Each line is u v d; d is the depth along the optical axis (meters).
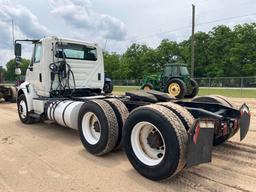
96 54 7.11
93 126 4.62
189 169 3.87
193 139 3.15
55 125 7.16
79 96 6.62
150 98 4.70
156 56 63.31
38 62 6.59
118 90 26.59
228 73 51.84
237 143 5.10
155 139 3.52
